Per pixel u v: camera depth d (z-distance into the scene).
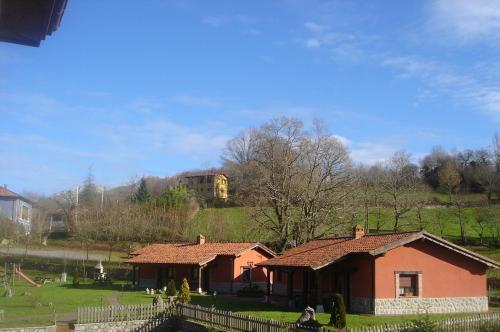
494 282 49.28
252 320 24.81
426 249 33.09
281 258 39.50
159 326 31.91
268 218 60.97
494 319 23.94
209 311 28.89
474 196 102.56
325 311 33.31
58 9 5.46
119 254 79.38
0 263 71.44
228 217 82.00
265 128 65.31
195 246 55.28
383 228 80.31
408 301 32.00
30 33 5.88
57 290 50.81
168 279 54.25
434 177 116.00
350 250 33.12
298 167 60.03
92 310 29.78
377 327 20.67
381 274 31.50
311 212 58.06
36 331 27.20
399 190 73.00
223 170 122.81
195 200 95.62
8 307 36.94
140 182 119.56
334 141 61.06
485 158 110.62
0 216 87.25
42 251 81.06
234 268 48.66
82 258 75.31
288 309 34.84
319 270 33.53
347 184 59.47
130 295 46.66
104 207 91.62
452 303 33.34
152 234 80.38
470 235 75.62
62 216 104.12
